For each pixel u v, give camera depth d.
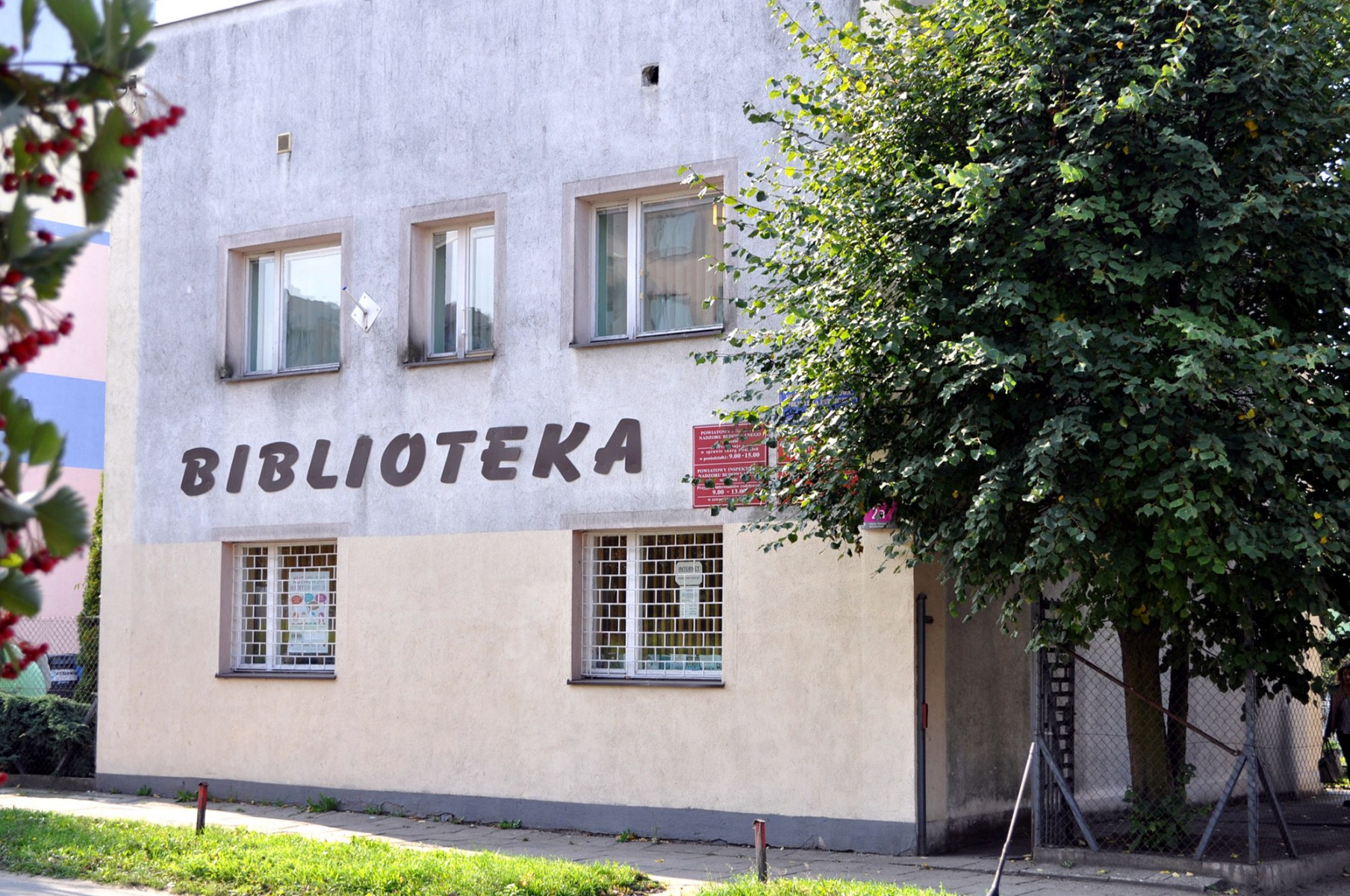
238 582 15.23
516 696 13.15
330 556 14.70
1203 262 8.84
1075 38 8.88
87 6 2.00
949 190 9.19
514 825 12.93
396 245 14.37
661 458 12.60
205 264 15.58
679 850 11.50
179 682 15.23
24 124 2.03
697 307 12.80
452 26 14.23
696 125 12.77
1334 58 9.05
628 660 12.79
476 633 13.45
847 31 10.08
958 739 11.60
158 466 15.67
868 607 11.40
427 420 13.99
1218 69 8.57
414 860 10.03
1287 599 8.89
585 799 12.62
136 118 2.15
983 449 8.44
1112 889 9.27
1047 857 10.05
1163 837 10.01
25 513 1.86
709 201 12.81
